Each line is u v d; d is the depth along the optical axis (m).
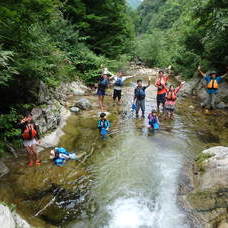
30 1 5.64
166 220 4.48
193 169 6.12
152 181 5.64
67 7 14.73
